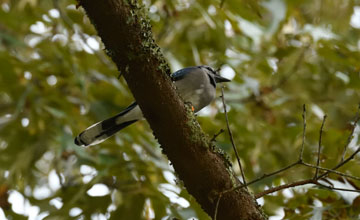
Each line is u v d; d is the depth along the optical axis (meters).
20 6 10.62
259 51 11.88
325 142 9.03
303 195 8.18
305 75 12.08
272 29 10.25
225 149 9.89
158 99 5.70
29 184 10.27
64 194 9.50
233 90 11.53
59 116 9.86
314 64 12.01
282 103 11.72
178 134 5.79
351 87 11.79
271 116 11.62
